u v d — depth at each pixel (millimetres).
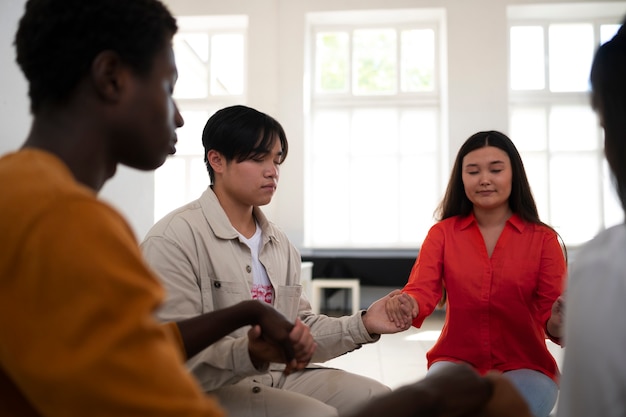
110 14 585
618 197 667
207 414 465
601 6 5762
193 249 1276
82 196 485
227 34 6402
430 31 6207
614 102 650
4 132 2148
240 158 1345
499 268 1636
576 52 6117
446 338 1695
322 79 6344
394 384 2953
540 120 6133
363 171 6273
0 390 502
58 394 422
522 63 6156
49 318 432
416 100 6203
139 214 3137
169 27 646
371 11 5922
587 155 6070
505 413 561
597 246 614
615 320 571
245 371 1041
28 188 482
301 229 5918
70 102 596
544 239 1653
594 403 578
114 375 423
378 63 6289
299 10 5977
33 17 586
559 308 1387
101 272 443
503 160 1660
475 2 5789
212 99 6379
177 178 6418
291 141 5969
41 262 439
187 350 865
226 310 901
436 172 6188
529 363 1591
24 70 603
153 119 629
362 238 6258
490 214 1730
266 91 5984
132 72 607
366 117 6289
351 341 1357
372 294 6012
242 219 1407
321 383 1356
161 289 490
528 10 5883
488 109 5781
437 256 1735
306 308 1512
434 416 523
